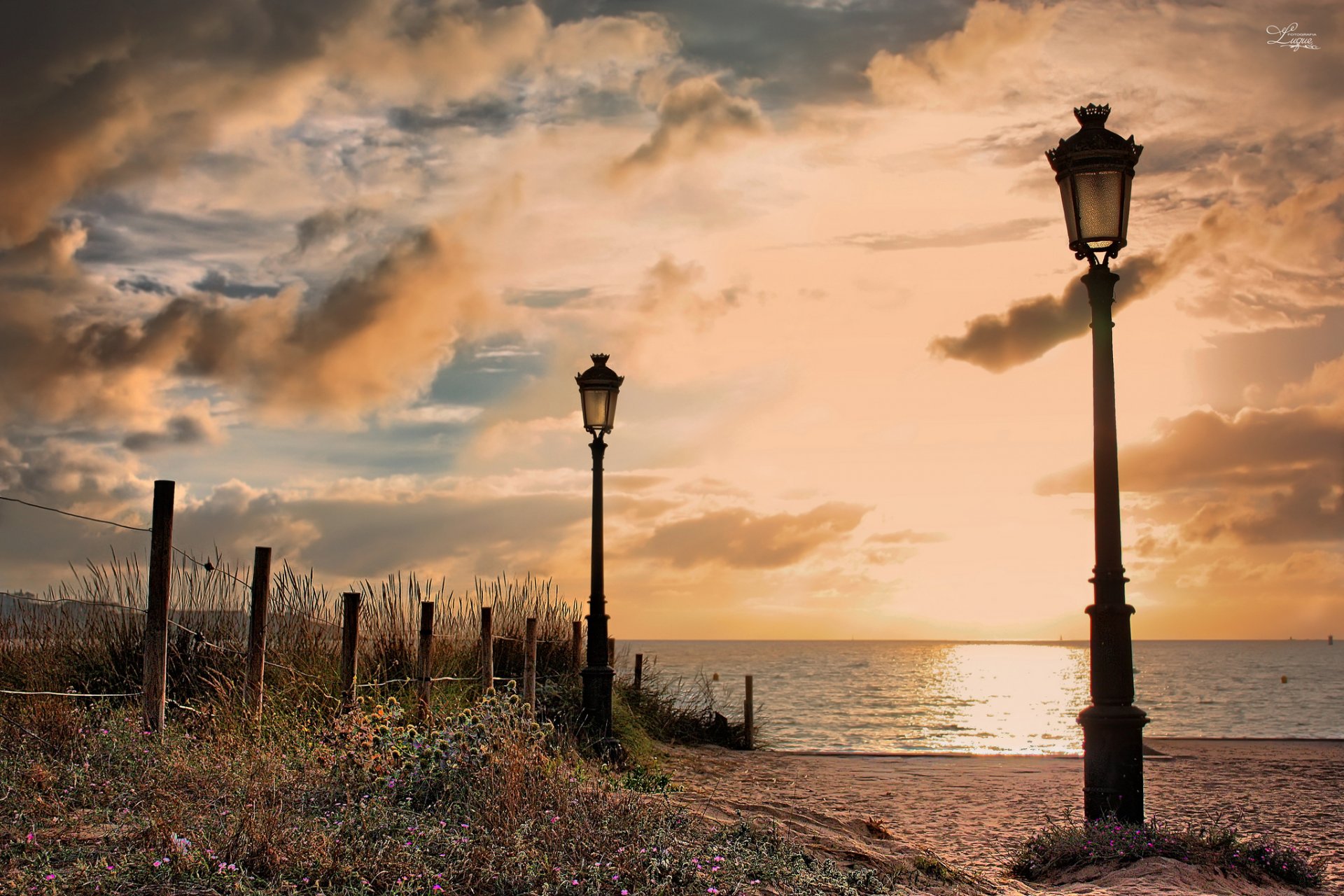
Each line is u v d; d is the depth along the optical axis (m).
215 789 6.49
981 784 12.56
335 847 5.49
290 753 7.75
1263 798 11.30
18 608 11.54
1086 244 8.57
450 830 6.17
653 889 5.42
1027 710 49.78
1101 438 8.34
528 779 7.00
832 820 8.70
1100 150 8.49
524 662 14.57
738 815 8.11
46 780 6.29
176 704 8.88
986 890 6.81
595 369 12.80
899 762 15.07
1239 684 78.31
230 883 4.91
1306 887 7.24
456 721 8.20
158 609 8.03
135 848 5.28
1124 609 8.08
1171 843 7.43
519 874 5.42
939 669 122.25
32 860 4.94
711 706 18.44
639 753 13.04
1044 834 8.11
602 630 12.25
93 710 8.84
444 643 13.61
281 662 10.84
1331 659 167.25
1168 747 16.83
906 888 6.41
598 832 6.20
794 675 93.81
